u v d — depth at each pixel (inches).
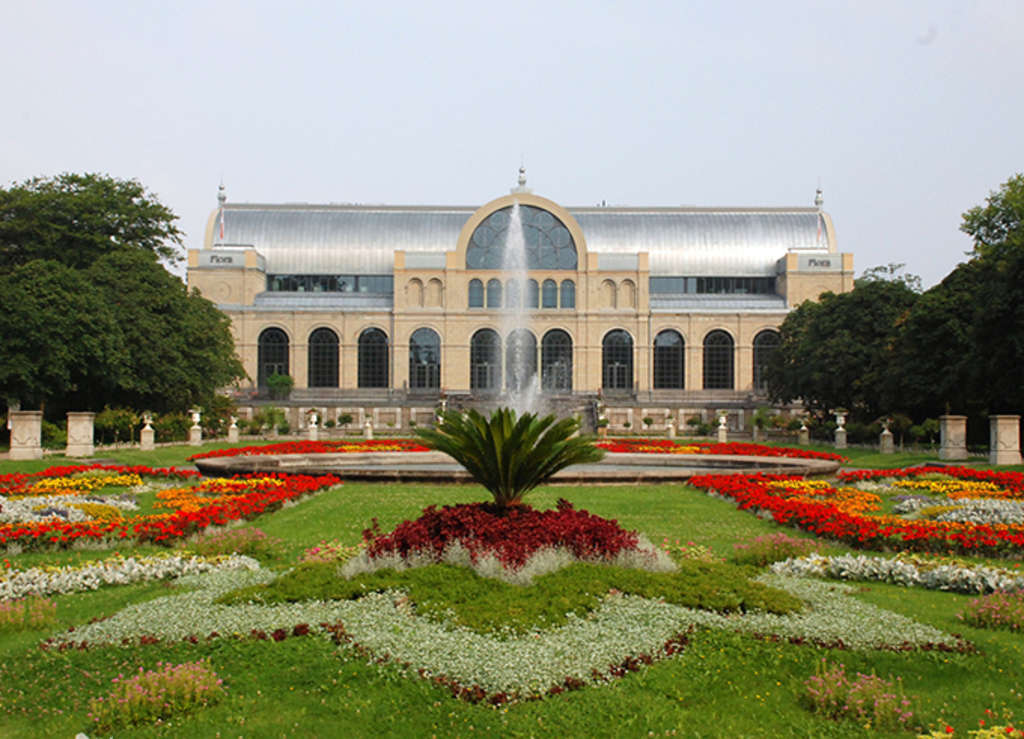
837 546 793.6
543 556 605.6
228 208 4237.2
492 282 3804.1
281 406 3398.1
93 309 2183.8
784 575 659.4
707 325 3809.1
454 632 485.4
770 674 452.4
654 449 1790.1
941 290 2256.4
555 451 703.7
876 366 2642.7
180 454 1972.2
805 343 2955.2
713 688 438.9
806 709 419.8
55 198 2817.4
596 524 666.2
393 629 494.6
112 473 1325.0
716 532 846.5
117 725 403.9
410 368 3779.5
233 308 3786.9
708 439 2869.1
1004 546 762.8
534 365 3757.4
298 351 3786.9
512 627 490.0
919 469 1409.9
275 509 985.5
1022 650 481.1
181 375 2474.2
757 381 3809.1
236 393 3659.0
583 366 3745.1
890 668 459.2
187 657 473.1
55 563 721.6
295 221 4215.1
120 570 669.9
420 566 612.1
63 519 869.8
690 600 544.4
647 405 3452.3
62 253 2839.6
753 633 497.7
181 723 403.9
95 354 2134.6
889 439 2178.9
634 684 438.0
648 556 632.4
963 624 536.1
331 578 597.6
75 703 424.5
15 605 565.6
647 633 489.4
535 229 3816.4
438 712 408.2
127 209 3021.7
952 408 2292.1
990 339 1857.8
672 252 4163.4
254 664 462.0
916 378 2234.3
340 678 442.9
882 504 1091.3
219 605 548.7
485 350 3779.5
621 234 4190.5
